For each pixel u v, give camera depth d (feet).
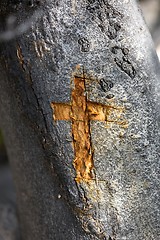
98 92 2.40
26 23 2.44
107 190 2.45
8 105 2.69
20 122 2.64
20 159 2.80
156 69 2.49
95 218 2.47
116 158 2.43
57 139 2.46
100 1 2.42
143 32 2.49
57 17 2.40
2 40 2.51
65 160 2.47
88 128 2.43
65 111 2.44
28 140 2.64
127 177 2.45
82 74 2.40
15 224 3.46
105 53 2.40
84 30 2.40
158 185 2.49
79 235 2.54
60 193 2.55
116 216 2.47
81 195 2.46
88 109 2.42
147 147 2.45
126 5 2.46
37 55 2.43
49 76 2.43
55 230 2.67
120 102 2.41
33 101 2.49
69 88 2.41
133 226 2.49
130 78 2.41
